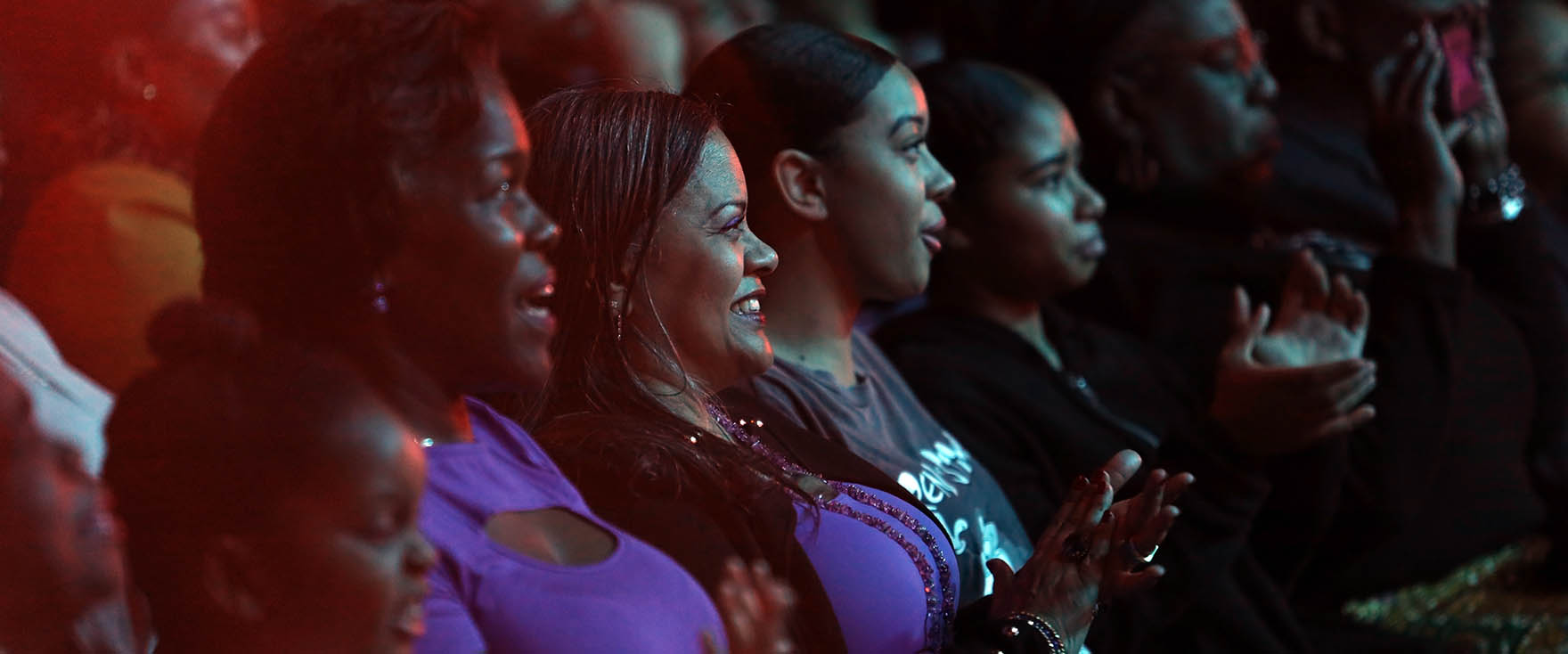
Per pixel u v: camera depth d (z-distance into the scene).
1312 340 5.16
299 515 1.88
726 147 3.26
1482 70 6.49
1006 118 5.00
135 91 4.22
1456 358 5.71
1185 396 5.69
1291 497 5.30
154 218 3.83
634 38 6.33
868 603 3.12
